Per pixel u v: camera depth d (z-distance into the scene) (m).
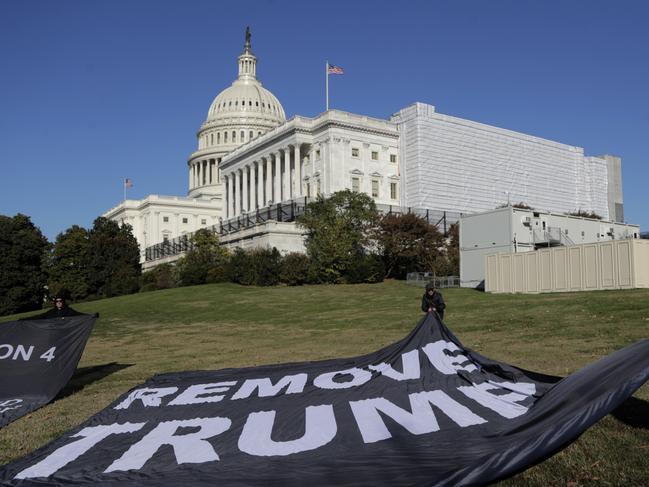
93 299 79.75
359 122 99.75
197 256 76.12
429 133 102.94
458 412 8.99
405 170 103.31
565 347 17.64
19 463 8.27
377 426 8.54
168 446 8.38
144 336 32.88
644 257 37.06
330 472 7.03
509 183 114.50
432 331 12.20
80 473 7.63
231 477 7.13
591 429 8.88
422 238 71.94
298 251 75.00
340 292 54.31
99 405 13.04
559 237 55.75
